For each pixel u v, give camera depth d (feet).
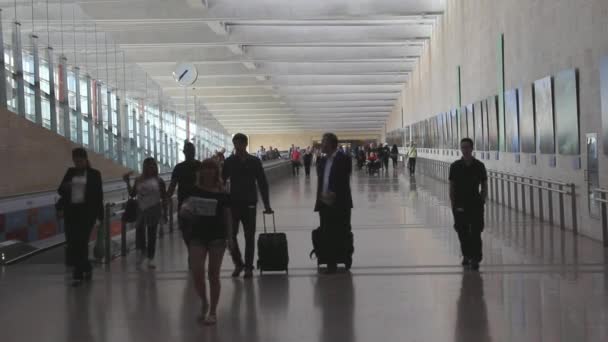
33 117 45.06
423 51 126.41
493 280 25.18
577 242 34.65
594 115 35.14
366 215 51.34
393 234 39.86
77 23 59.21
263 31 106.42
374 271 27.89
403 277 26.30
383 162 144.25
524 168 50.65
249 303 22.26
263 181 27.07
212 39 103.35
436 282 25.13
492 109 62.08
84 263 26.68
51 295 24.14
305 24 107.14
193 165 28.76
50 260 33.55
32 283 26.45
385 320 19.74
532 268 27.48
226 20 85.76
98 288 25.30
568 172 39.88
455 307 21.12
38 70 46.09
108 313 21.33
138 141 73.61
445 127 96.73
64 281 26.78
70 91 55.01
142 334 18.80
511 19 54.95
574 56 38.40
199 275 20.30
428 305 21.48
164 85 147.23
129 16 82.94
